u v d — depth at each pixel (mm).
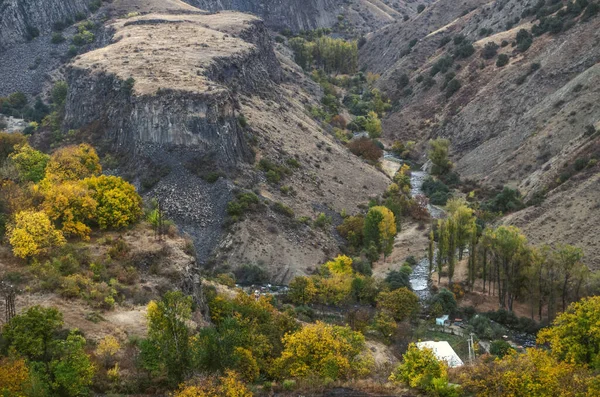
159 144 119500
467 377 49375
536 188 128625
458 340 85062
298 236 112125
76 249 69312
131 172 118312
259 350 55844
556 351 55250
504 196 131375
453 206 127375
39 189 81188
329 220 122188
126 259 69000
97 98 136750
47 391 43469
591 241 102625
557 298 92125
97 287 61969
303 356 54625
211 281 91812
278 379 53656
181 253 73000
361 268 108438
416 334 83938
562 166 126750
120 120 126625
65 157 101062
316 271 105938
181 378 48312
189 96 120625
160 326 50375
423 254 118875
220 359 49688
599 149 122062
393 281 102375
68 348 47500
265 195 118438
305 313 89188
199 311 65875
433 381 48312
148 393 47906
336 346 55688
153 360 49562
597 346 53688
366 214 129375
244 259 104500
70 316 56250
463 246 107000
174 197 112312
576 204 111438
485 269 103250
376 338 81000
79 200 74188
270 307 73062
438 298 97750
